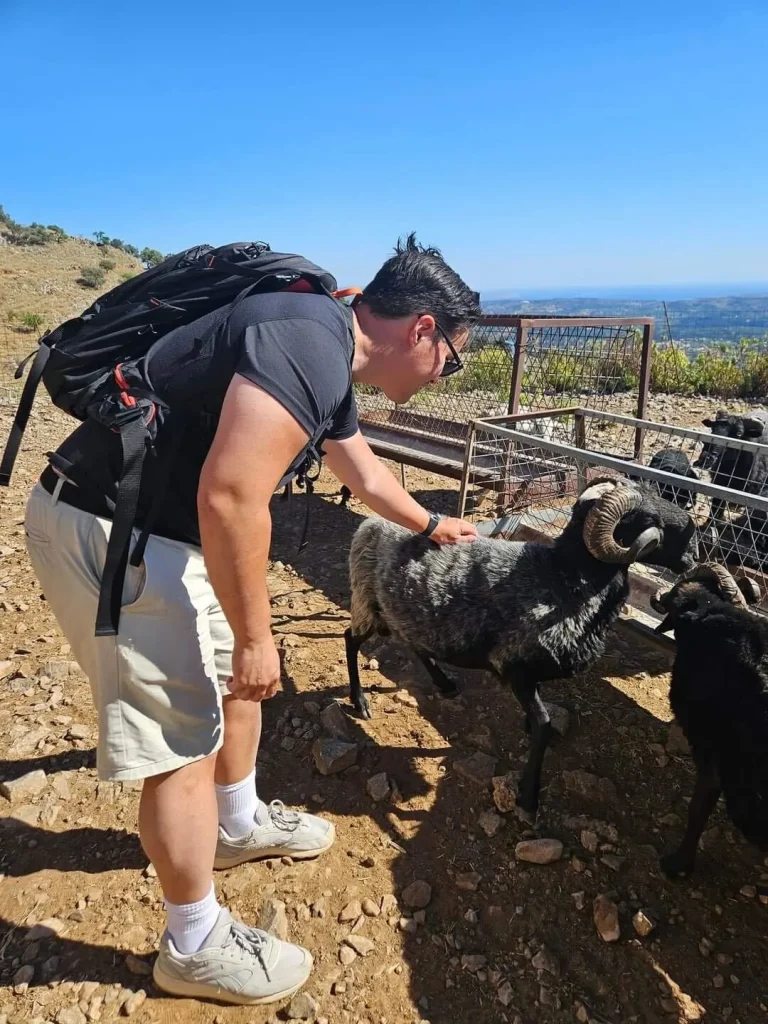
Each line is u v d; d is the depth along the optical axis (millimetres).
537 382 8172
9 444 1874
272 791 3156
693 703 2760
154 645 1826
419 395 8883
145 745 1870
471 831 2939
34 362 1826
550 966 2357
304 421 1618
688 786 3193
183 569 1865
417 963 2381
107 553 1731
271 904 2510
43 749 3320
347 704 3723
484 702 3777
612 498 3021
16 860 2723
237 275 1786
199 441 1824
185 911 2080
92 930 2438
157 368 1750
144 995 2219
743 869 2781
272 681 1778
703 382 13422
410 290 1921
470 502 6867
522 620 3080
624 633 4477
